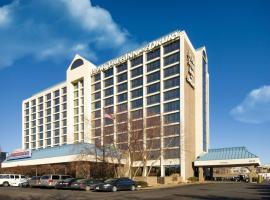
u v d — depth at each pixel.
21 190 34.09
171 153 71.50
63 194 28.25
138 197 24.30
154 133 53.75
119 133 51.84
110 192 31.22
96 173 52.88
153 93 79.50
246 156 64.44
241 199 21.64
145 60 83.38
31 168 64.12
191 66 79.62
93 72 98.44
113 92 90.75
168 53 78.06
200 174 71.62
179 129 71.56
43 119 118.88
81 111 100.31
